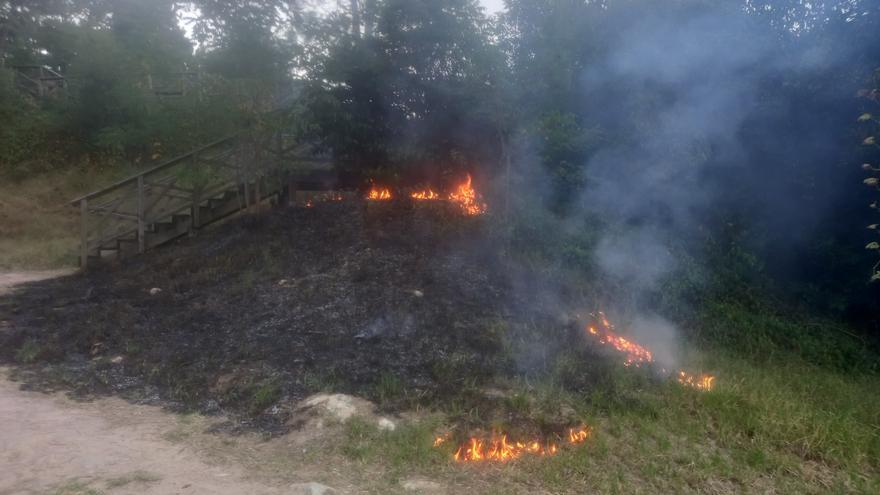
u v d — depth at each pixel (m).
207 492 4.55
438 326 7.30
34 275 11.84
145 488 4.59
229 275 9.28
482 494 4.61
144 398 6.33
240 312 8.05
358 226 9.80
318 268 8.86
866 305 9.91
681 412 6.03
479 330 7.23
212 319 7.98
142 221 11.61
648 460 5.17
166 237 11.83
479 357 6.76
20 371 6.96
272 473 4.87
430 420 5.62
